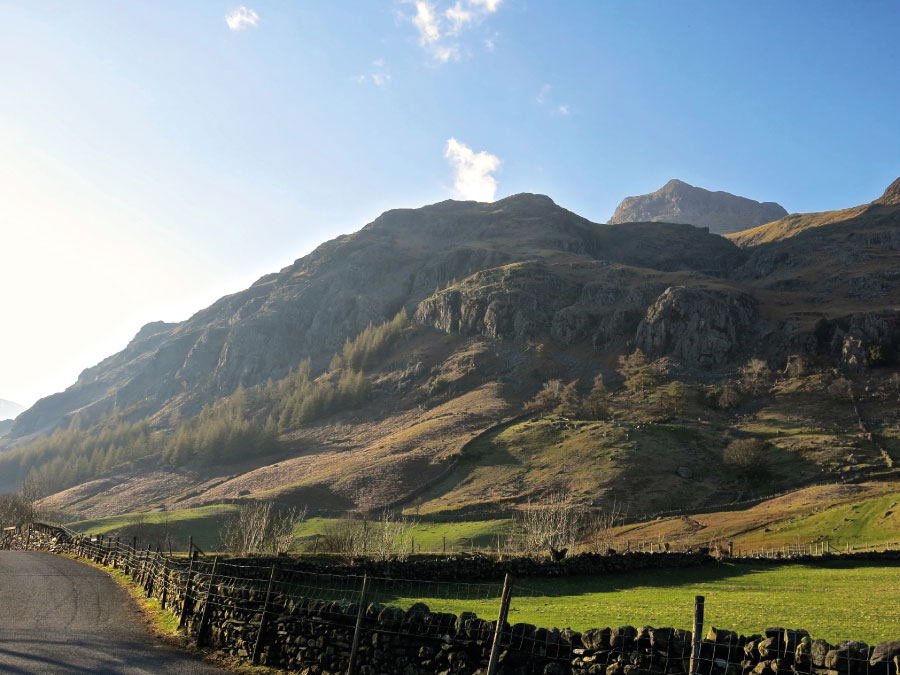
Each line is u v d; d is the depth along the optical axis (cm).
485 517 12125
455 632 1670
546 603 3347
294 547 6550
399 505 14388
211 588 2355
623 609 3050
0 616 2514
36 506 12100
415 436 19900
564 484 14100
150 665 1936
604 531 8300
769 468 14662
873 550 6312
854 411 18850
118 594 3234
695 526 10562
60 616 2589
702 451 15750
